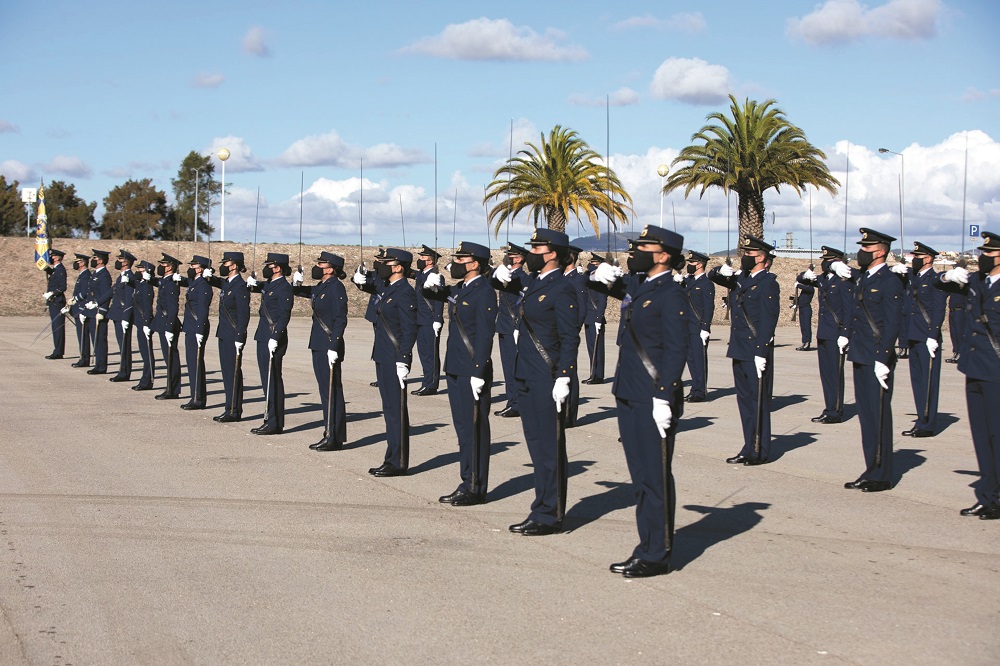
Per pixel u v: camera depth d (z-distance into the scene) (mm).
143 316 16000
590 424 12617
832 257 13156
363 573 6406
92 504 8195
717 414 13555
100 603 5820
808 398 15367
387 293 9469
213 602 5844
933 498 8562
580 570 6480
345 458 10336
